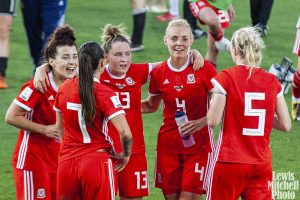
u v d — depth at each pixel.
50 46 21.27
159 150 23.64
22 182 21.80
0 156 29.30
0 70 35.78
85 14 46.81
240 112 20.58
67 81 20.45
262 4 42.94
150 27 44.75
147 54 40.06
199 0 35.03
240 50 20.86
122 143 20.25
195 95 23.02
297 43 32.34
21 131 21.86
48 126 21.41
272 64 38.59
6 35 35.66
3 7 35.25
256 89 20.66
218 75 20.84
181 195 23.23
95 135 20.22
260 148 20.69
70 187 20.31
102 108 20.03
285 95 35.97
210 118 20.67
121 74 22.95
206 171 23.03
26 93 21.34
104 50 22.00
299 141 31.28
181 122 23.02
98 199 20.20
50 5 35.97
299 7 50.00
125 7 48.84
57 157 21.86
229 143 20.64
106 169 20.22
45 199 21.92
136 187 23.20
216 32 34.56
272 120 20.84
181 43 22.62
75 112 20.08
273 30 44.88
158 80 23.27
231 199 20.86
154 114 33.94
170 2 45.78
